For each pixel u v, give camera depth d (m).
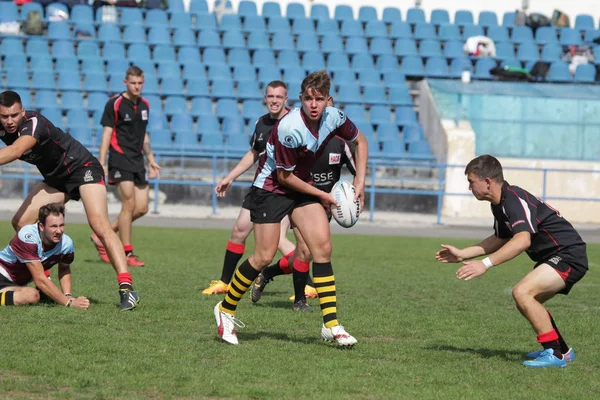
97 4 70.81
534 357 15.26
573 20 79.38
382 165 57.91
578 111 62.22
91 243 36.53
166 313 18.83
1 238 36.53
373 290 24.72
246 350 15.09
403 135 63.88
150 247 35.81
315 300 22.61
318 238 15.42
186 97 64.25
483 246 15.24
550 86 66.00
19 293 18.92
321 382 12.82
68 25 68.69
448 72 71.00
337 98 65.94
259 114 63.88
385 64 70.38
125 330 16.59
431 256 36.09
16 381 12.31
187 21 71.94
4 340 15.10
